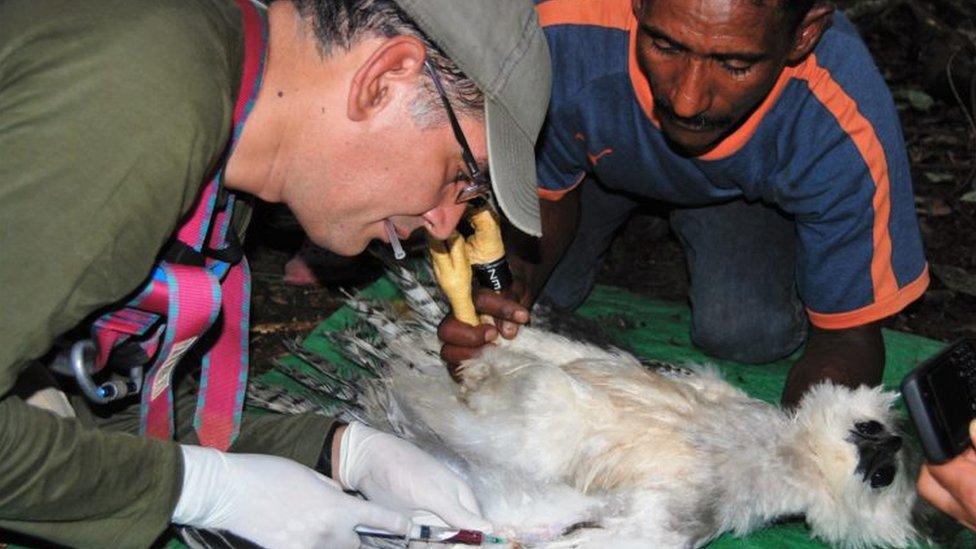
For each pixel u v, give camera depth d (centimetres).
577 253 146
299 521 90
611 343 137
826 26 105
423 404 110
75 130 71
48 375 90
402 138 80
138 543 83
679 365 126
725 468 103
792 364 142
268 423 105
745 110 101
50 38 73
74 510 79
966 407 84
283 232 167
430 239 103
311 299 153
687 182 125
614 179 129
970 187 193
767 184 119
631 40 113
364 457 101
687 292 161
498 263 106
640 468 103
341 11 78
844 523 106
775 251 135
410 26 78
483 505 103
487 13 78
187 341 87
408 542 99
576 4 115
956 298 163
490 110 79
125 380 90
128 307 85
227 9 81
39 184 71
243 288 99
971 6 228
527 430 105
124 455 80
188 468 86
